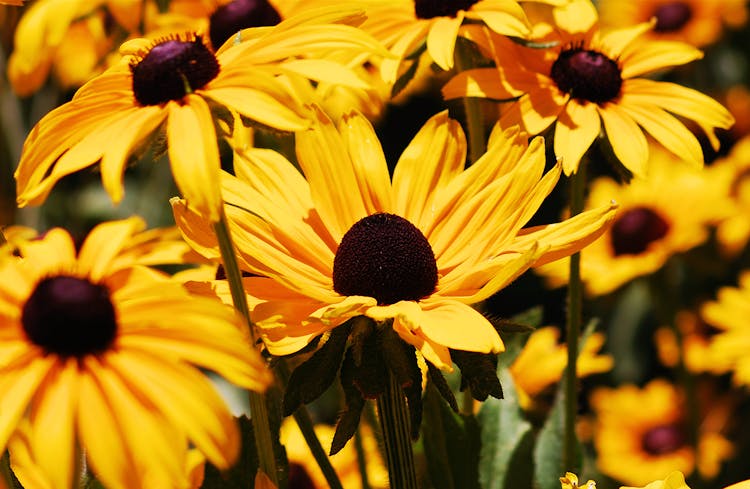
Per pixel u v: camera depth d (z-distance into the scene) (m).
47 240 0.46
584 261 0.75
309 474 0.56
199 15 0.63
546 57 0.52
